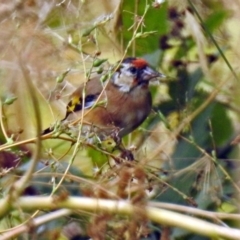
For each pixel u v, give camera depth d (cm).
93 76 995
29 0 738
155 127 881
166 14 914
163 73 939
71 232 748
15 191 582
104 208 573
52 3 783
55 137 643
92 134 662
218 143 831
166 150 802
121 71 955
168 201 745
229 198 755
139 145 862
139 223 596
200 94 869
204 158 744
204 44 900
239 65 851
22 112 827
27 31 649
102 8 879
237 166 788
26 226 597
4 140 816
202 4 927
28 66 715
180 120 857
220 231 558
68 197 581
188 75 888
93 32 804
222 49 900
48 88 786
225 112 838
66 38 773
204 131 825
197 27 896
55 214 616
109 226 604
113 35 918
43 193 729
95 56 693
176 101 888
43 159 717
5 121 730
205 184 747
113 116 948
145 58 948
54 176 630
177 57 928
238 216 588
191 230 563
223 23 914
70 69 775
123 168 595
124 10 863
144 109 970
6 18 720
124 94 955
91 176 762
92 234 574
